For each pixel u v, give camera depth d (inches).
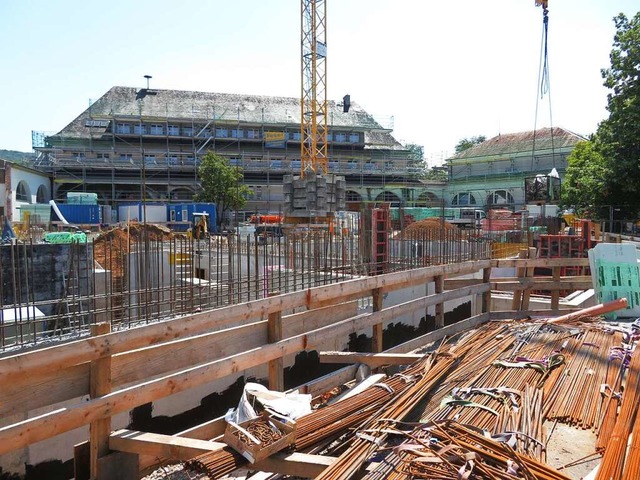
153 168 2333.9
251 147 2605.8
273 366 244.8
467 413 189.6
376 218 422.3
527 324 320.8
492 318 414.9
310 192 1195.3
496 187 2482.8
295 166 2576.3
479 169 2625.5
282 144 2596.0
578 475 158.9
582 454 170.9
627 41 1114.1
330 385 270.8
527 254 456.4
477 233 597.9
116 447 179.2
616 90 1139.9
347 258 444.8
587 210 1203.2
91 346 168.7
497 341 285.4
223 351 223.0
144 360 192.1
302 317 278.1
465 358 258.7
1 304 241.1
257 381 289.3
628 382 213.2
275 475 180.7
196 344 211.3
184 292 326.6
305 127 2130.9
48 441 207.5
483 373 233.0
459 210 1658.5
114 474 179.0
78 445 182.9
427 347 366.0
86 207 1620.3
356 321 291.9
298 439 176.1
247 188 2206.0
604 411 195.5
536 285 430.9
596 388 215.8
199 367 204.2
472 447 156.3
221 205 2100.1
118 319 293.0
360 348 367.6
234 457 160.9
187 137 2479.1
